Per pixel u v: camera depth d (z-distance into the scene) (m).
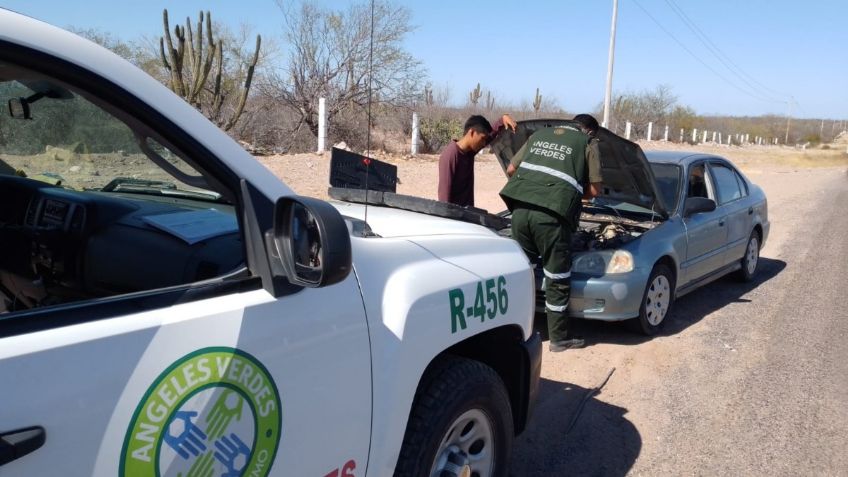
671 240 5.67
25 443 1.27
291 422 1.84
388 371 2.16
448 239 2.71
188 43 14.80
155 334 1.53
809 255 9.57
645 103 46.41
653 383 4.69
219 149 1.76
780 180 24.62
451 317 2.47
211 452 1.63
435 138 21.03
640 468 3.61
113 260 1.97
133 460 1.47
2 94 1.92
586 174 4.92
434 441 2.41
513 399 3.12
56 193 2.12
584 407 4.29
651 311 5.53
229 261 1.89
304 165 13.17
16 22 1.42
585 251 5.41
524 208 4.90
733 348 5.43
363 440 2.11
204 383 1.61
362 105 16.44
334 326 1.97
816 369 5.05
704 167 6.69
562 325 5.14
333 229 1.65
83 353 1.41
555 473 3.52
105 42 12.50
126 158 2.16
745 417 4.22
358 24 12.42
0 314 1.37
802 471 3.62
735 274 7.67
